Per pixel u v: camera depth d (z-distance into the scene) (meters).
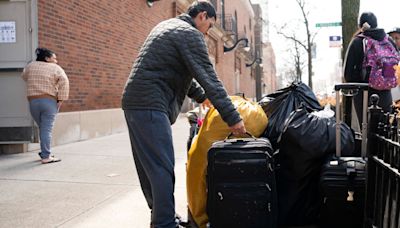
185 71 3.17
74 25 8.85
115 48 10.87
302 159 3.42
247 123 3.49
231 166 3.10
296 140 3.39
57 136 8.27
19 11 7.27
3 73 7.22
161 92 3.08
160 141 3.05
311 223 3.60
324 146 3.41
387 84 4.66
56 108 6.59
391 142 2.67
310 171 3.49
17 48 7.26
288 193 3.53
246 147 3.11
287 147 3.45
